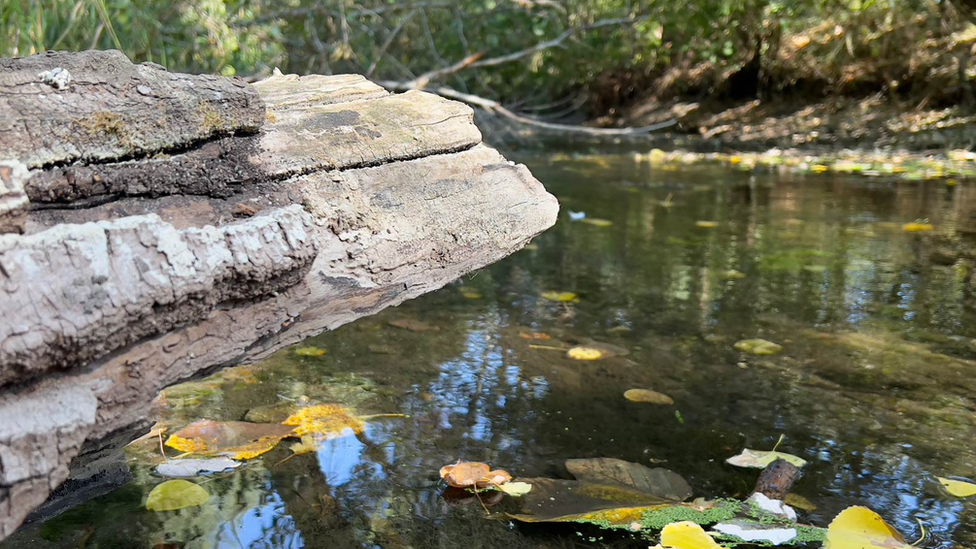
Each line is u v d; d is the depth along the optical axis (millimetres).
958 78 2828
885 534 562
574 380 830
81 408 423
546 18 2549
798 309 1042
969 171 2137
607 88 3725
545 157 2719
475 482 630
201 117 512
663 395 795
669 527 570
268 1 2023
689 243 1418
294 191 531
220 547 559
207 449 682
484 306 1068
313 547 562
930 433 720
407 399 782
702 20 2820
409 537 573
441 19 2531
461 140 633
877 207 1712
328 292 530
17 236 409
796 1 3023
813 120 3051
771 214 1670
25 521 514
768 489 631
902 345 916
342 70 2340
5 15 1084
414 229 574
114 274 425
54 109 462
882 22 3088
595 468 660
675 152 2777
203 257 456
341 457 675
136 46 1450
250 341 500
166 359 462
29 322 400
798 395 795
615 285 1160
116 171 473
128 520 588
